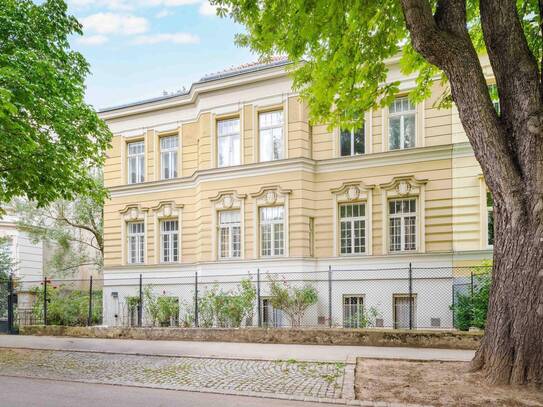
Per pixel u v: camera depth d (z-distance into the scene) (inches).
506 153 272.8
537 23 398.3
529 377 262.8
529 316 263.3
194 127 821.9
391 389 278.8
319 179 706.8
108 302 846.5
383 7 366.0
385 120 684.1
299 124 695.1
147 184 844.6
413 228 662.5
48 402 270.2
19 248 1124.5
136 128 875.4
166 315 670.5
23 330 605.3
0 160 475.8
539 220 262.1
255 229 707.4
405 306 645.3
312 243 700.0
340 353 404.8
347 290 667.4
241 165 720.3
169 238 834.2
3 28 449.7
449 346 424.8
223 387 301.9
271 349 436.5
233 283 706.2
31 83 433.7
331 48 372.2
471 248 618.5
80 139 527.8
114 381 325.7
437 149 641.6
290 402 265.1
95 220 1130.0
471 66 279.4
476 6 398.6
